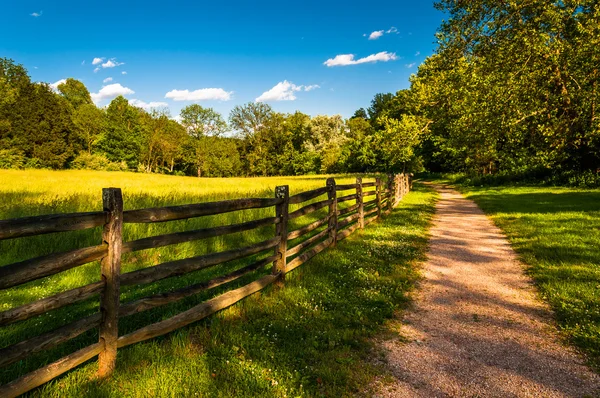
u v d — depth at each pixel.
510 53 20.11
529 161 27.92
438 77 26.00
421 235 9.82
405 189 21.92
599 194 18.48
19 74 68.25
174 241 3.65
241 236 8.14
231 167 82.19
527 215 12.59
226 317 4.29
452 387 3.19
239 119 84.44
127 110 75.75
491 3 20.02
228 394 2.91
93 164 59.06
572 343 3.96
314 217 11.23
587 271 6.18
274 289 5.26
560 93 22.23
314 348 3.79
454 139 30.39
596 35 18.45
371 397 3.03
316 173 78.81
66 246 6.40
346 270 6.39
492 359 3.67
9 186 17.12
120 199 3.06
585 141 22.98
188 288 3.84
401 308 4.97
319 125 80.75
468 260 7.44
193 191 16.19
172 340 3.61
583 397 3.05
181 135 80.38
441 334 4.21
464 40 21.55
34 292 4.70
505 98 19.73
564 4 19.44
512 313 4.80
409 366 3.52
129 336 3.23
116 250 3.04
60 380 2.92
